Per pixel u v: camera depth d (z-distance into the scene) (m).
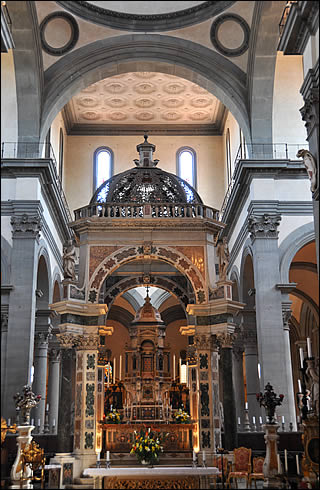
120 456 16.47
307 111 12.41
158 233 17.80
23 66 19.42
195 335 17.20
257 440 17.73
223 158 29.91
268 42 19.36
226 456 15.73
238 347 23.64
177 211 18.27
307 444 11.33
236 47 20.36
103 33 20.25
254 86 20.25
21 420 16.94
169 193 19.17
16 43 19.03
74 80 20.50
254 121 20.53
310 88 12.08
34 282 18.62
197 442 16.50
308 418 11.46
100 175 29.58
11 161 19.22
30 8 18.30
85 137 30.03
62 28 19.84
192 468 14.45
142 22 20.22
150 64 21.58
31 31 18.84
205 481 14.70
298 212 19.81
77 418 16.53
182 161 29.97
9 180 19.38
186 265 17.59
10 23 18.42
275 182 20.08
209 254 17.81
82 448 16.16
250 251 20.59
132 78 26.39
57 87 20.31
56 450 17.81
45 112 20.14
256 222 19.56
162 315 30.25
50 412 23.33
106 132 30.12
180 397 20.86
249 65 20.25
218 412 16.86
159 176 19.55
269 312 18.78
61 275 25.23
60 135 28.00
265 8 18.52
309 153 12.31
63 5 19.02
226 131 28.88
